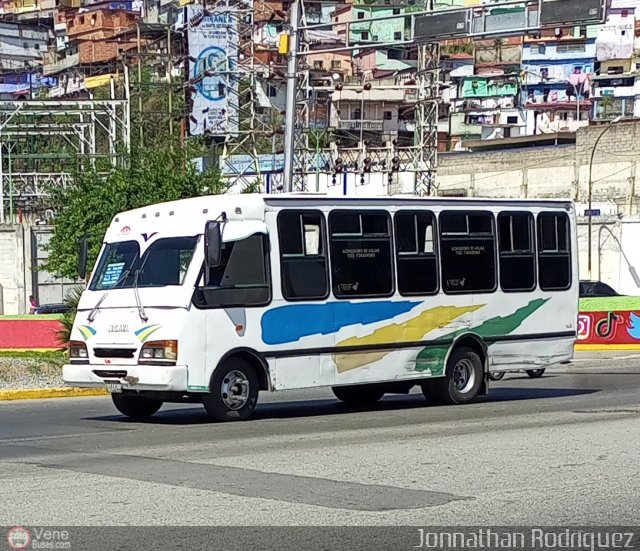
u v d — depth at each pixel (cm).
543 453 1469
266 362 1909
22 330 3794
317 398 2472
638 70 13588
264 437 1670
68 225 4869
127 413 2028
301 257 1962
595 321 4150
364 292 2041
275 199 1945
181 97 8475
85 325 1931
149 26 9762
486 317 2225
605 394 2453
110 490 1207
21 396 2470
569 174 8450
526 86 13950
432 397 2197
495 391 2605
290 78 3319
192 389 1827
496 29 3066
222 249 1866
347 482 1255
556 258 2361
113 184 4747
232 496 1172
